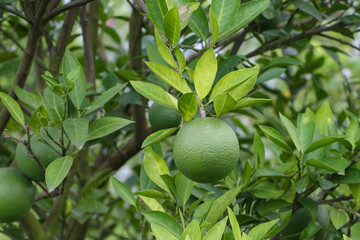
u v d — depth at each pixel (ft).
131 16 7.50
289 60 6.45
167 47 4.33
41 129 5.67
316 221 5.96
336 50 9.00
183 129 4.17
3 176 5.80
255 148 5.97
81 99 5.61
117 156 8.36
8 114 6.24
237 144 4.19
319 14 7.16
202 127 4.07
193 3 4.34
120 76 7.36
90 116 5.93
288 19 8.47
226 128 4.14
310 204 5.52
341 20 7.81
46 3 5.60
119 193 5.29
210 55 4.04
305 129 5.49
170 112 6.86
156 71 4.34
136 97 7.45
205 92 4.25
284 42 8.13
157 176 5.13
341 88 11.87
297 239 5.86
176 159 4.14
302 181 5.53
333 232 5.75
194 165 4.00
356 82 10.22
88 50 7.35
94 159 10.49
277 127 8.41
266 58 9.23
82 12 7.29
